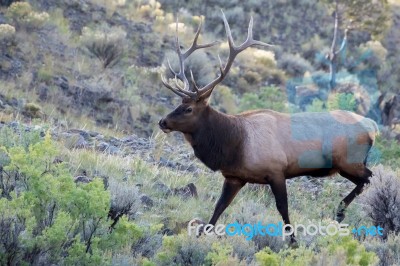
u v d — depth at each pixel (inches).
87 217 1064.2
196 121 1408.7
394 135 2817.4
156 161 1892.2
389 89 4749.0
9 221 982.4
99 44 3344.0
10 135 1601.9
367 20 5462.6
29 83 2819.9
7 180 1203.2
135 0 4515.3
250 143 1402.6
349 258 986.1
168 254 1068.5
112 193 1279.5
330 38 5388.8
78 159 1628.9
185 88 1469.0
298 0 5625.0
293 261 978.7
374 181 1411.2
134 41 3853.3
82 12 3897.6
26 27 3341.5
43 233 990.4
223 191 1432.1
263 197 1694.1
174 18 4783.5
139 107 2955.2
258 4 5452.8
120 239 1072.2
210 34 4739.2
